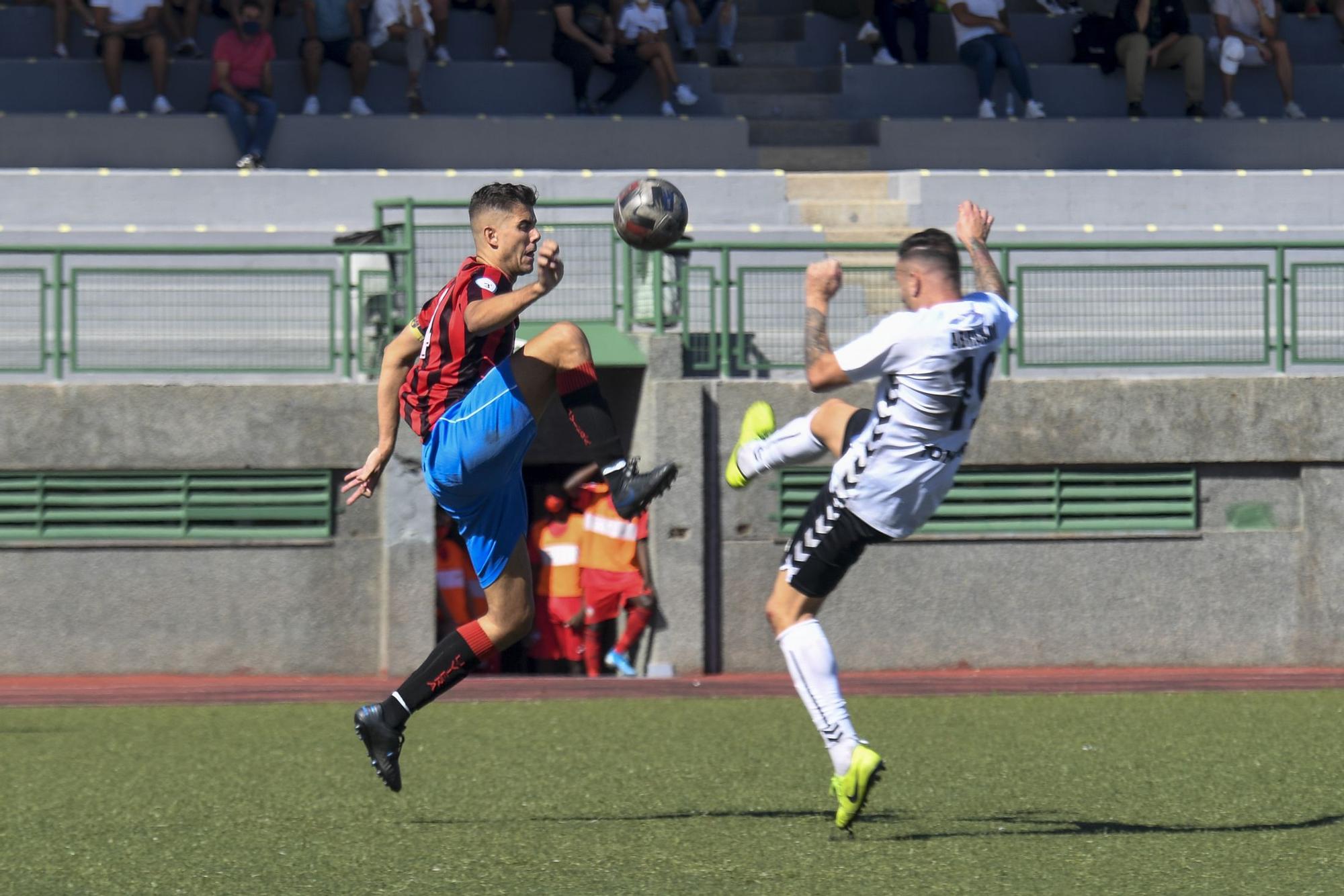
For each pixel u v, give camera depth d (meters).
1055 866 16.06
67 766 23.59
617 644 36.44
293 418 35.81
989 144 53.47
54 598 35.47
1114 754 24.16
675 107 54.16
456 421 15.91
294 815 19.39
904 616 36.69
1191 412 37.31
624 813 19.36
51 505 35.59
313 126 50.00
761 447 17.67
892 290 38.47
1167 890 15.04
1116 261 42.53
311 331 37.09
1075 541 37.16
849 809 16.72
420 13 51.81
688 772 22.66
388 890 15.21
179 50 52.16
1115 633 37.16
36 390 35.47
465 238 38.41
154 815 19.47
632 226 17.41
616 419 39.16
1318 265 38.62
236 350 36.88
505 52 55.19
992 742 25.56
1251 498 37.66
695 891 15.02
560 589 36.56
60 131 48.69
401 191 46.28
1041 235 46.06
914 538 36.75
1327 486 37.62
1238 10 56.34
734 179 48.09
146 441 35.59
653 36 53.41
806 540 16.83
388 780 17.22
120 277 36.66
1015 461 37.03
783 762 23.53
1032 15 58.66
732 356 37.94
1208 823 18.47
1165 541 37.31
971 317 16.17
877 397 16.52
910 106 56.00
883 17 56.38
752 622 36.56
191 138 49.19
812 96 55.59
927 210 48.62
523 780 21.98
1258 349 38.72
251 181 45.81
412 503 35.78
